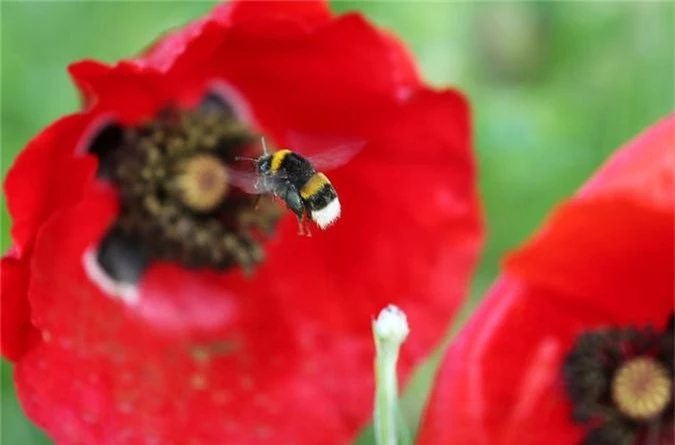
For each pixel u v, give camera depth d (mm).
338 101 578
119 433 550
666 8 681
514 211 675
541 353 566
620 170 555
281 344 583
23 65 659
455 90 572
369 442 631
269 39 562
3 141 648
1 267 531
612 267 567
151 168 578
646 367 581
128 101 571
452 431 555
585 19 690
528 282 569
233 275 585
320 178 531
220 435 567
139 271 576
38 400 538
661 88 681
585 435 580
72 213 557
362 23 556
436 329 585
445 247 586
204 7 670
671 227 555
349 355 585
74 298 554
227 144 583
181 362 571
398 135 579
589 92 688
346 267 589
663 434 583
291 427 576
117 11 668
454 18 696
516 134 675
